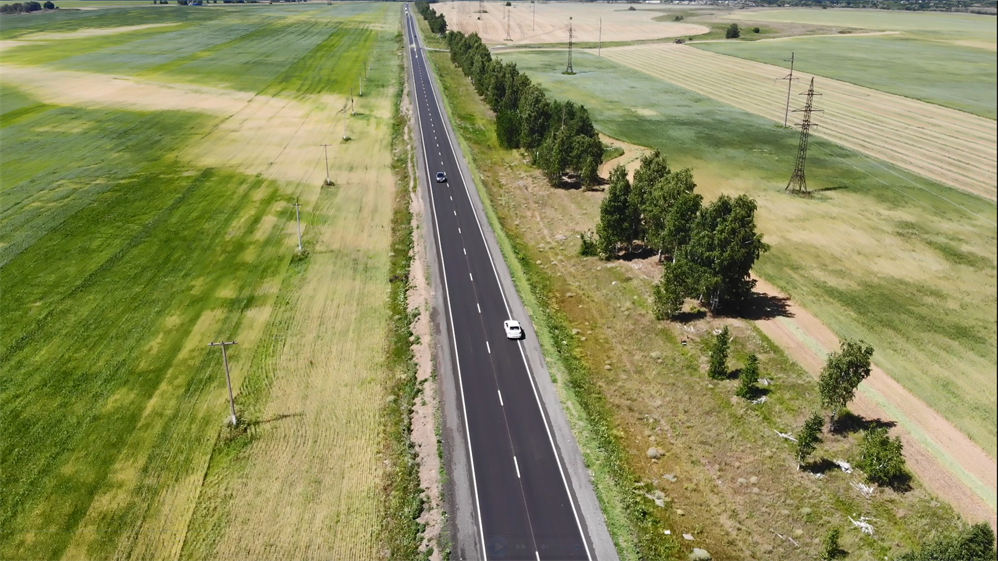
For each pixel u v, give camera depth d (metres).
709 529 45.59
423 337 67.19
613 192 84.38
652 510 46.94
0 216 91.94
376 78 193.25
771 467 51.00
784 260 84.81
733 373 62.56
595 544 43.81
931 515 46.09
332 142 132.12
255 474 49.69
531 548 43.38
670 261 85.25
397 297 75.19
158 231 89.38
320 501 47.22
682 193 80.94
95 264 80.00
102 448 52.12
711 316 72.69
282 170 115.00
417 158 123.62
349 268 81.81
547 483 48.84
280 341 66.25
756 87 193.75
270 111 153.50
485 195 107.06
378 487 48.53
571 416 56.03
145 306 71.56
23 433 53.41
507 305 73.69
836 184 113.00
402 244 88.69
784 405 58.03
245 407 56.78
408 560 42.50
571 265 86.00
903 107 165.50
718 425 55.69
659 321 72.00
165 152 121.75
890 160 126.44
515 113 137.62
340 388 59.53
